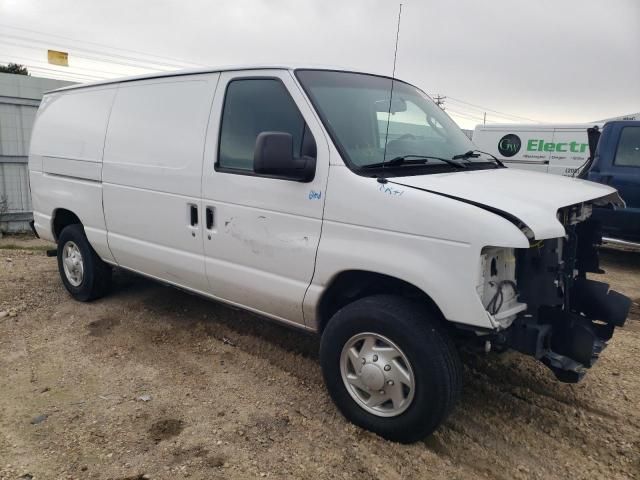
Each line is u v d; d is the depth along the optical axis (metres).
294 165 3.21
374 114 3.70
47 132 5.73
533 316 3.11
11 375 4.03
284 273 3.52
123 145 4.66
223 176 3.79
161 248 4.42
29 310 5.38
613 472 3.04
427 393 2.96
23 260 7.38
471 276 2.74
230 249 3.82
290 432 3.33
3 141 9.34
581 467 3.08
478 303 2.75
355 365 3.25
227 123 3.86
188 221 4.10
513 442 3.30
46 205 5.77
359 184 3.12
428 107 4.30
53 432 3.31
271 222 3.53
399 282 3.18
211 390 3.83
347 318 3.22
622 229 8.05
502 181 3.33
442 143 3.94
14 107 9.34
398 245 2.98
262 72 3.71
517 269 3.11
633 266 8.35
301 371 4.11
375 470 2.98
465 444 3.26
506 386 3.95
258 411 3.56
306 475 2.94
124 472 2.94
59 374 4.05
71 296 5.77
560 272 3.23
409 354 2.98
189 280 4.29
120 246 4.84
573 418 3.56
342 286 3.44
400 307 3.05
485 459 3.12
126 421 3.43
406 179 3.10
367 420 3.25
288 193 3.42
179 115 4.20
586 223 3.83
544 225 2.74
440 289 2.84
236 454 3.11
